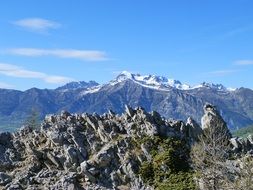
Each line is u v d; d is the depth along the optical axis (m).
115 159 100.38
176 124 111.81
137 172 97.50
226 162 98.44
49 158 103.19
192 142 107.75
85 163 97.19
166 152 101.44
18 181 94.00
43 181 94.38
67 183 90.94
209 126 112.06
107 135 107.81
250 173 86.69
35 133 114.94
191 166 98.00
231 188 87.50
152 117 111.44
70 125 112.81
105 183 95.06
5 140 116.12
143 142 104.00
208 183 91.88
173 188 92.69
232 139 110.00
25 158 108.06
